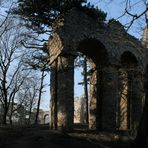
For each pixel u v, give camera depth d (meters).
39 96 71.81
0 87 58.69
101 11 43.12
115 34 42.47
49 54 44.41
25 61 59.03
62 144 29.31
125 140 30.88
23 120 97.06
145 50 42.34
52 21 43.91
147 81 17.69
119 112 47.12
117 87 41.72
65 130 38.66
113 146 29.31
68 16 41.06
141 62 42.53
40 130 38.91
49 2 41.78
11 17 46.03
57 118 40.41
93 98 43.25
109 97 42.12
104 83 42.31
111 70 42.19
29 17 44.38
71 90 39.97
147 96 17.28
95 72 42.97
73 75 40.28
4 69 57.81
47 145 28.38
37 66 49.09
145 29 16.61
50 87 42.94
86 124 53.84
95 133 36.97
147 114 17.09
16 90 67.56
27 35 51.28
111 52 42.47
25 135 33.69
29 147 27.77
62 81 40.00
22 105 87.81
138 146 17.11
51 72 42.97
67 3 42.59
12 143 29.20
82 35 41.16
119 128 46.75
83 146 28.91
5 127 44.09
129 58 44.25
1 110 85.56
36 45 50.44
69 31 40.66
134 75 28.23
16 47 75.25
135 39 43.81
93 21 42.22
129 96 44.97
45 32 45.81
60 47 40.00
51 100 42.16
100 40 42.00
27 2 42.72
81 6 42.47
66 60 39.81
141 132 17.08
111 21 17.48
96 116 42.69
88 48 42.88
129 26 14.77
